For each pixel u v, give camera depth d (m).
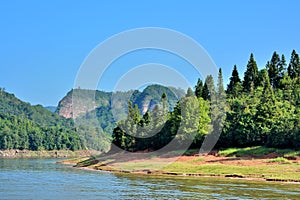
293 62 118.19
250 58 116.75
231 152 83.38
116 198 42.47
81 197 43.09
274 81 117.44
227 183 54.25
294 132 77.56
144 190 47.94
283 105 92.06
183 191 46.91
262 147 83.19
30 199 41.84
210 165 71.00
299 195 43.62
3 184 53.75
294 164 67.56
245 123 87.75
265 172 62.16
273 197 42.38
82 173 70.69
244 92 107.31
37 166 94.69
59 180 58.75
